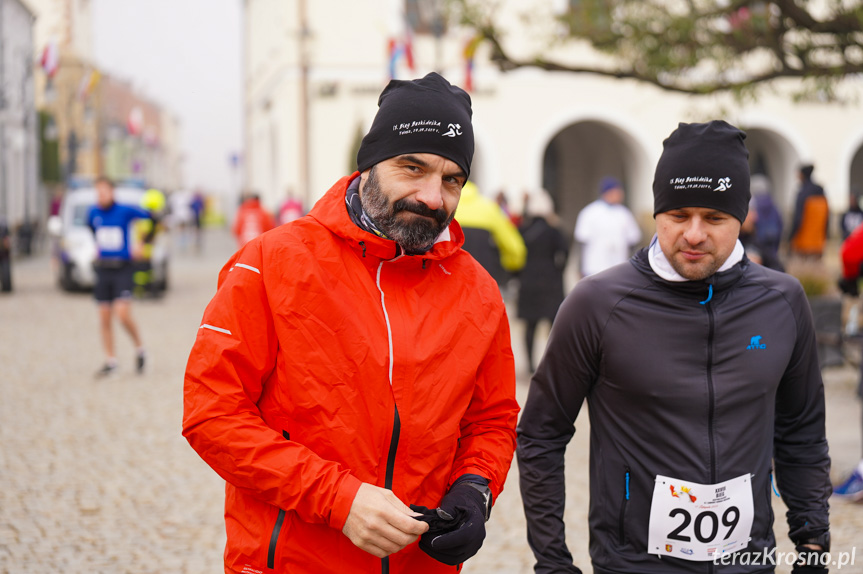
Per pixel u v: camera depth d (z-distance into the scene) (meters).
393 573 1.95
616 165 27.52
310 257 1.92
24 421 6.88
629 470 2.32
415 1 23.08
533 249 8.87
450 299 2.03
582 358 2.37
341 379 1.89
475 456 2.09
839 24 6.88
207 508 4.95
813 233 12.64
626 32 7.84
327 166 23.34
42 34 40.19
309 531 1.90
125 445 6.23
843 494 5.01
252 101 36.22
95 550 4.32
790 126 24.69
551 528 2.43
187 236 30.30
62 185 38.62
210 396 1.87
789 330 2.34
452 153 1.93
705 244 2.24
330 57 23.09
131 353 10.09
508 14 20.72
